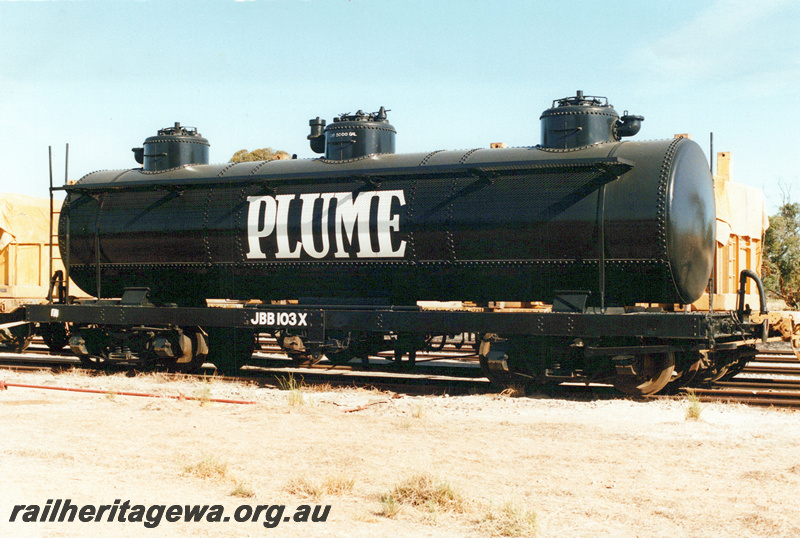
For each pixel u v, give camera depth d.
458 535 6.33
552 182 13.27
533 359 13.62
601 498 7.29
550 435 10.09
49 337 18.66
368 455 8.89
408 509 6.95
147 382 15.29
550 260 13.18
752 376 16.95
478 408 12.27
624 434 10.12
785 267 35.34
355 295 14.91
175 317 15.74
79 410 11.80
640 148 13.22
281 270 15.23
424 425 10.76
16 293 19.23
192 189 16.19
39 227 20.28
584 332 12.71
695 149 13.52
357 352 15.60
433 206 13.92
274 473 8.11
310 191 15.01
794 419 11.34
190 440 9.62
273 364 17.95
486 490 7.52
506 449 9.24
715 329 12.80
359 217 14.43
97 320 16.47
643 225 12.54
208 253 15.76
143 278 16.69
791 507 7.00
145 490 7.36
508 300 13.80
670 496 7.34
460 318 13.53
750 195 18.67
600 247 12.77
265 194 15.34
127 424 10.65
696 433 10.24
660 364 13.22
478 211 13.56
